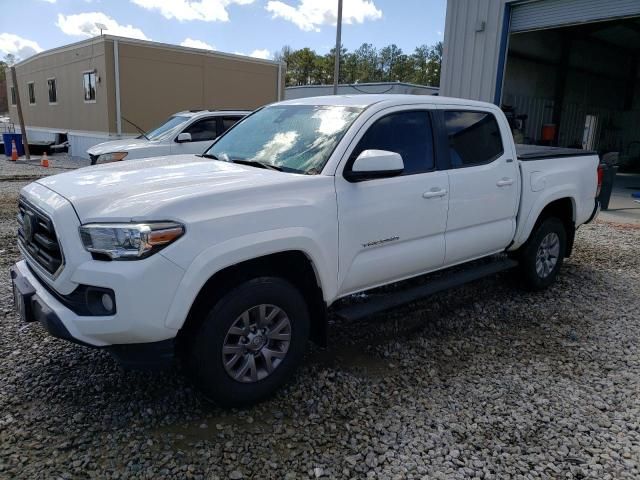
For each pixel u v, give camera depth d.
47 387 3.31
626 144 25.03
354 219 3.48
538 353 4.10
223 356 2.98
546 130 18.31
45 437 2.82
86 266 2.68
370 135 3.69
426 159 4.06
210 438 2.88
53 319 2.76
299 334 3.32
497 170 4.60
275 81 21.59
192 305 2.87
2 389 3.26
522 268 5.35
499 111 4.83
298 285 3.48
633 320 4.84
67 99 20.33
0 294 4.73
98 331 2.69
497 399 3.40
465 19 14.42
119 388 3.33
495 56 13.83
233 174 3.34
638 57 23.88
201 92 19.22
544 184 5.14
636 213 10.73
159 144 10.09
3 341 3.89
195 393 3.31
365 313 3.64
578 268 6.50
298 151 3.68
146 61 17.55
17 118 27.39
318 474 2.63
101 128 17.80
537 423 3.14
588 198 5.81
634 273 6.34
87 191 2.96
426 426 3.07
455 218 4.25
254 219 2.96
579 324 4.70
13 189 11.12
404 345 4.16
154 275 2.63
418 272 4.17
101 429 2.92
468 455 2.83
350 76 89.00
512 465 2.76
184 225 2.72
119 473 2.58
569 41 18.88
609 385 3.62
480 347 4.18
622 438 3.02
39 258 3.08
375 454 2.81
